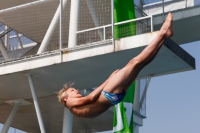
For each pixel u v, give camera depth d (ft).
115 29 119.34
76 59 116.26
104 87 50.72
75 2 124.57
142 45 109.29
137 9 152.46
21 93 144.36
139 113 164.96
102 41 114.01
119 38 112.47
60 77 128.67
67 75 127.13
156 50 50.24
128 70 50.29
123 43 111.55
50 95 146.92
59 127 185.68
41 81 131.54
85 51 115.85
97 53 114.01
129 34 117.70
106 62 117.60
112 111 164.96
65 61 117.60
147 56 50.06
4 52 149.89
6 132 151.33
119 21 127.13
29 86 136.67
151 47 50.24
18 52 154.10
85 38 125.90
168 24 50.57
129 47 110.42
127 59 115.55
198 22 151.94
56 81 131.95
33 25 149.59
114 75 50.80
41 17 146.61
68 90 52.49
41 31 152.56
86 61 117.29
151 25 112.27
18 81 131.85
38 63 121.60
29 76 125.90
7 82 133.08
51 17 146.92
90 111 50.52
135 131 164.55
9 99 151.02
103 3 130.82
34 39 156.66
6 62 126.00
